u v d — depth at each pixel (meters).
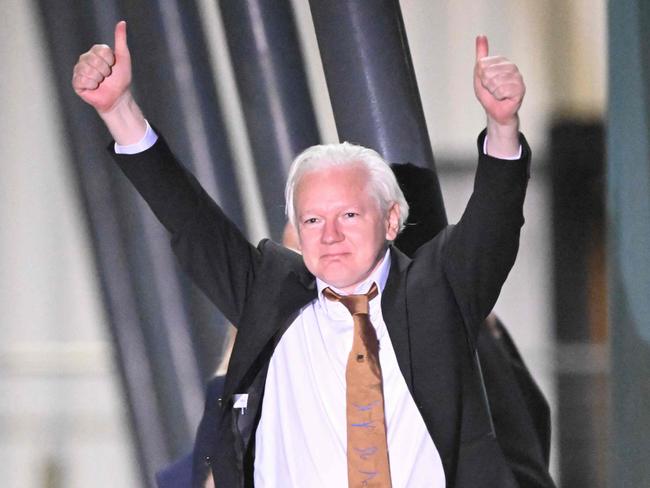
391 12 10.77
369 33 10.62
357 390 8.36
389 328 8.43
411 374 8.35
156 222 15.01
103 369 15.96
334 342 8.59
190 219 8.73
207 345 14.95
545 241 16.72
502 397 11.02
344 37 10.63
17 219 15.98
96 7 14.47
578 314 16.59
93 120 14.98
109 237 15.14
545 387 16.55
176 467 11.16
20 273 16.06
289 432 8.56
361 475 8.28
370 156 8.52
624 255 10.91
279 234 13.67
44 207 15.91
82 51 14.66
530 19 16.11
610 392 11.08
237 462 8.53
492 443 8.48
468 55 16.00
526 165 8.37
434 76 16.03
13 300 16.11
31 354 16.06
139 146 8.68
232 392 8.57
